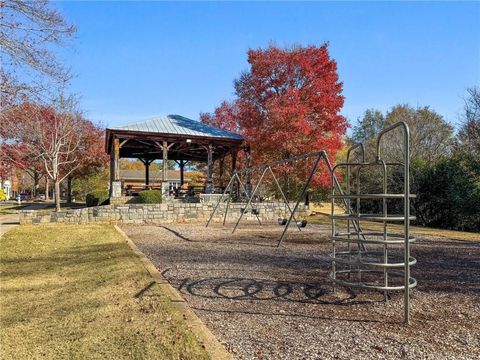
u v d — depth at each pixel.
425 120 25.64
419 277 5.32
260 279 5.18
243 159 21.78
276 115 15.69
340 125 16.70
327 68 16.89
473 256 7.15
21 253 7.16
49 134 20.38
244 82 17.78
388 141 21.47
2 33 7.39
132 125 17.44
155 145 18.69
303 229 12.51
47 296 4.30
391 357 2.73
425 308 3.92
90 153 26.52
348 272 5.19
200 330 3.16
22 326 3.35
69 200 30.86
